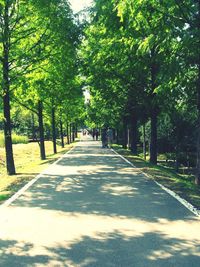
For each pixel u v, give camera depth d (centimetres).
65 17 1920
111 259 640
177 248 693
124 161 2542
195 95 1630
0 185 1529
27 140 6544
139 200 1134
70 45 1959
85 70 2319
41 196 1220
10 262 632
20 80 1859
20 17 1834
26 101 2767
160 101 2069
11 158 1891
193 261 629
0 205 1082
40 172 1914
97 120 4997
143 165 2242
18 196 1223
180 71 1313
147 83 2344
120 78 2330
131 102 2673
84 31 2081
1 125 7212
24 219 914
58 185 1454
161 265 612
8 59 1884
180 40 1256
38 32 1930
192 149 4088
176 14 1306
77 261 632
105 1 1731
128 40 1814
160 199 1148
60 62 2022
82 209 1017
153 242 728
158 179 1606
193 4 1312
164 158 4509
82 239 750
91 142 6812
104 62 2219
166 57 1350
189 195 1214
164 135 3794
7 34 1767
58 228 831
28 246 711
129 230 810
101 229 820
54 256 657
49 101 3148
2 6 1723
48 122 4581
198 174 1491
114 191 1300
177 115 3431
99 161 2548
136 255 658
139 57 2069
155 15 1304
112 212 977
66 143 6988
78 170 1988
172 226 838
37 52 1908
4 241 743
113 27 1738
